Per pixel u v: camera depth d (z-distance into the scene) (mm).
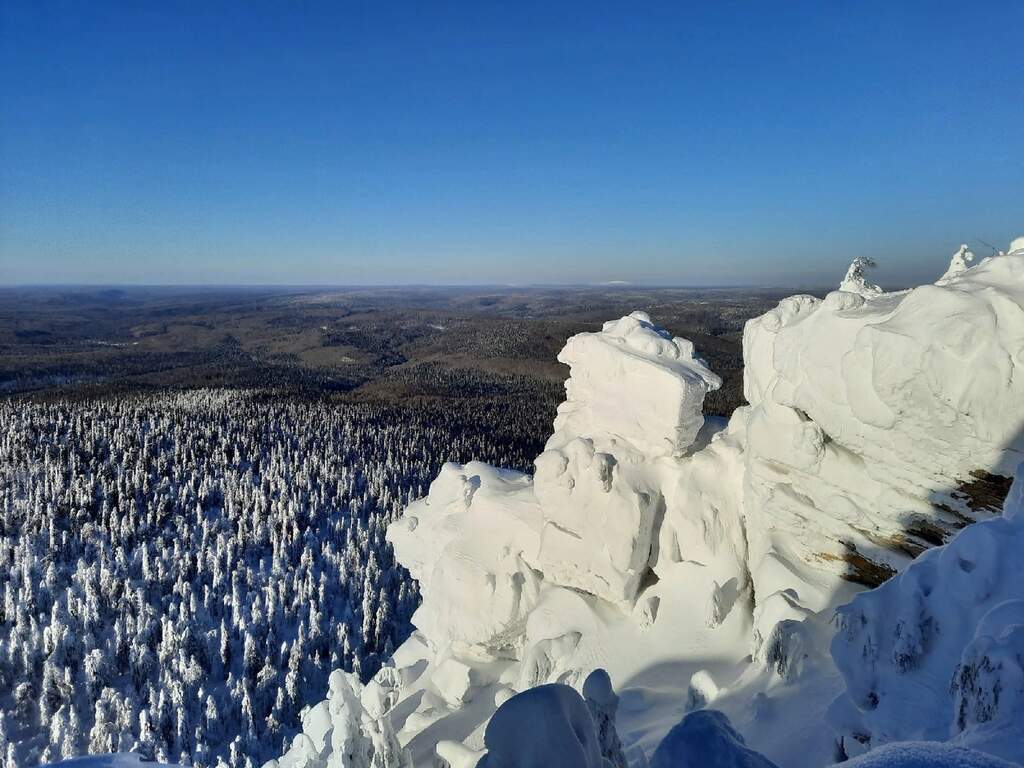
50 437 153375
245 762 64625
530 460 156625
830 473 18750
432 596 29641
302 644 80375
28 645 78750
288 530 114688
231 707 72625
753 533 22172
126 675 79312
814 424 18969
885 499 17266
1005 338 13797
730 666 19922
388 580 96375
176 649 79250
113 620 88938
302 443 162625
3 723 69000
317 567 105312
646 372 24875
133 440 155875
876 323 16078
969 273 16000
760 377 23203
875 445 17078
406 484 137875
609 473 24453
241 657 82062
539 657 23422
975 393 14062
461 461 154000
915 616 11031
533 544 27156
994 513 15016
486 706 25312
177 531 114250
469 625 27234
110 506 120250
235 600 89312
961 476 15297
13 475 127875
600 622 24016
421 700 26750
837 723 11820
